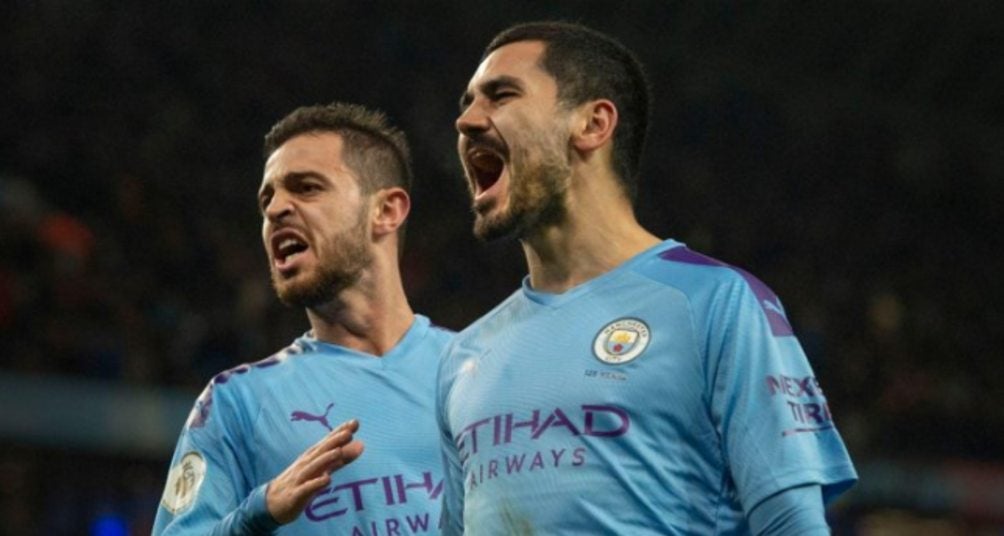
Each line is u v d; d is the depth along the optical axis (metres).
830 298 63.84
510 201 9.77
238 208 53.50
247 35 63.78
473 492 9.52
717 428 9.12
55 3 58.72
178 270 47.03
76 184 49.06
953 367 62.84
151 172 51.88
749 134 75.69
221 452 12.81
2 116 51.06
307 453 10.74
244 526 10.85
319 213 13.31
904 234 74.62
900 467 52.09
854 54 82.56
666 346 9.20
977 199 80.38
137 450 38.84
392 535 12.79
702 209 67.69
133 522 36.28
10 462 36.56
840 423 52.91
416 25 69.75
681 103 74.88
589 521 8.95
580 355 9.38
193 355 42.34
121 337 41.28
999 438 58.88
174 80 58.81
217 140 56.88
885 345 61.31
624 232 9.98
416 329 13.84
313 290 13.30
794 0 80.19
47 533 34.97
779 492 8.80
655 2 78.50
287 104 61.50
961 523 53.19
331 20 67.38
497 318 10.17
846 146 78.50
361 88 64.50
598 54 10.09
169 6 62.38
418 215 57.34
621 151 10.05
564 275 10.00
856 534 50.09
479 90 10.04
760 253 66.50
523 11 74.56
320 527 12.74
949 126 83.44
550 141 9.79
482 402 9.63
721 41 79.38
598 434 9.07
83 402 38.28
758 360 9.09
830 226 72.00
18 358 38.28
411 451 13.12
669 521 8.96
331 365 13.40
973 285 73.12
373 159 13.70
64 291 41.66
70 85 54.75
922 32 84.25
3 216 43.41
